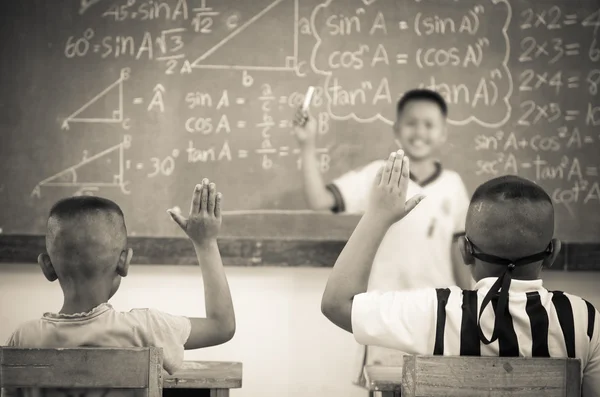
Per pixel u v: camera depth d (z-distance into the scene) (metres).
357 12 3.16
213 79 3.16
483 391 1.47
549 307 1.56
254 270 3.19
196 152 3.16
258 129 3.16
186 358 3.19
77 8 3.17
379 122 3.16
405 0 3.17
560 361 1.46
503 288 1.55
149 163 3.16
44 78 3.16
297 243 3.12
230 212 3.15
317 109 3.16
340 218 3.14
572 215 3.15
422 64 3.16
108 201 1.83
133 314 1.73
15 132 3.16
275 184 3.15
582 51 3.16
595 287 3.17
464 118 3.16
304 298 3.20
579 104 3.16
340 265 1.61
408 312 1.57
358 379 2.97
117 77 3.16
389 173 1.59
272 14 3.17
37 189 3.15
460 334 1.55
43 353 1.53
